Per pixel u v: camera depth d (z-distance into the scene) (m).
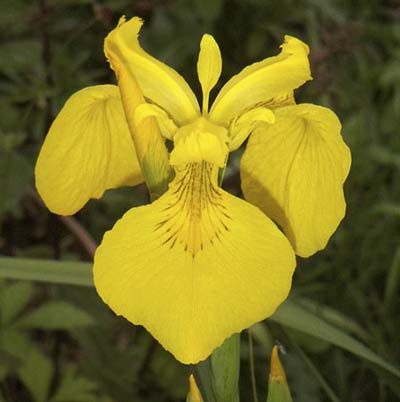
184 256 0.24
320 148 0.27
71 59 0.56
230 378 0.28
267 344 0.47
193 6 0.59
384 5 0.66
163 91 0.27
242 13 0.61
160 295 0.24
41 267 0.33
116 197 0.52
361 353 0.33
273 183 0.28
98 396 0.50
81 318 0.45
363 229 0.53
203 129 0.26
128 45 0.26
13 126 0.53
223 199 0.25
